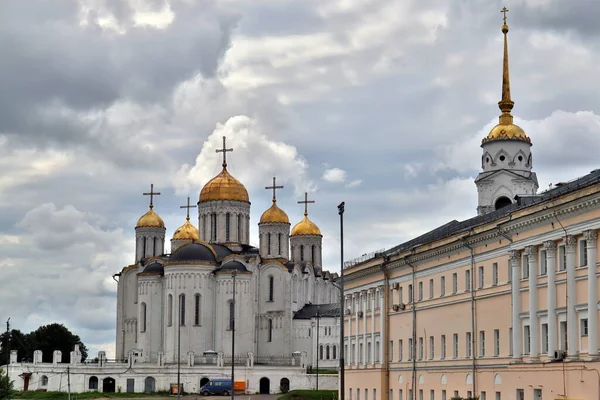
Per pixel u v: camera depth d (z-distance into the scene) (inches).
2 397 4158.5
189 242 7500.0
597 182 2142.0
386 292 3794.3
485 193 3924.7
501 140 3919.8
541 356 2450.8
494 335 2765.7
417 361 3420.3
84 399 5876.0
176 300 7229.3
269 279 7780.5
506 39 3988.7
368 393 3934.5
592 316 2181.3
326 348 7598.4
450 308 3122.5
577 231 2256.4
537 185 3954.2
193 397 6235.2
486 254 2837.1
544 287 2438.5
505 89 3993.6
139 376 6722.4
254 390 6786.4
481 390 2842.0
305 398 5487.2
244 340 7327.8
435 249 3230.8
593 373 2146.9
